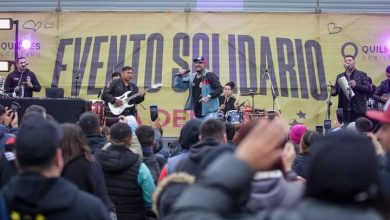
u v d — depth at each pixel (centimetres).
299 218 173
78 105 997
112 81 1216
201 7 1461
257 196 281
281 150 283
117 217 520
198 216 165
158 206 381
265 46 1395
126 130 527
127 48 1397
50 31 1408
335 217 169
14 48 1397
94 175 443
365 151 175
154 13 1404
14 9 1484
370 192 174
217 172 172
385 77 1385
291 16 1400
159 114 1371
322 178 172
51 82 1396
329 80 1384
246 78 1385
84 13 1409
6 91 1289
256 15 1399
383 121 318
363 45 1392
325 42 1395
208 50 1392
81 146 443
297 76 1385
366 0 1482
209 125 450
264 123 181
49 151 282
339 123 1066
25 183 279
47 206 279
